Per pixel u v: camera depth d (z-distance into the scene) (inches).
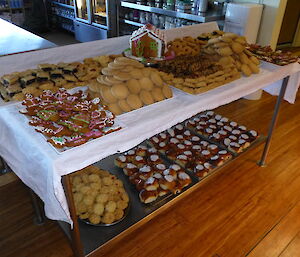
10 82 50.7
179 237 61.5
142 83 51.4
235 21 112.7
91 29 177.8
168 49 72.4
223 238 61.7
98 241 52.0
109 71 50.9
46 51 63.2
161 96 51.9
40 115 42.2
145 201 59.8
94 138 39.2
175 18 129.0
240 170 82.7
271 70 68.9
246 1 119.3
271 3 111.7
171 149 75.6
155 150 74.3
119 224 55.7
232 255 58.0
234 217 67.0
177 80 56.0
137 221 56.5
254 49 79.4
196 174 67.9
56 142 37.0
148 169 66.3
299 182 78.9
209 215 67.3
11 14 199.0
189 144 77.3
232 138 80.6
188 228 63.7
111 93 48.1
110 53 73.3
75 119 41.7
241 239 61.6
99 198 56.9
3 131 45.0
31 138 38.4
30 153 38.9
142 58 63.1
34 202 60.8
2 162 77.5
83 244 51.2
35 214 64.2
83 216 55.4
